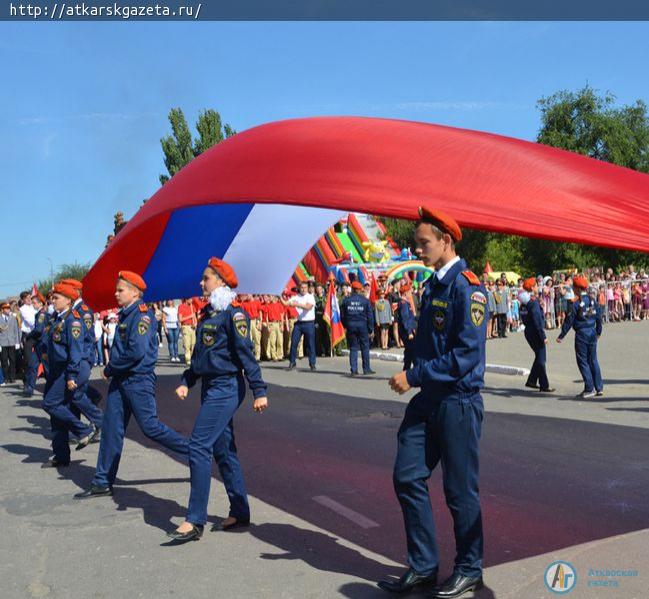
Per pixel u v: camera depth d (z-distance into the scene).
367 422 9.47
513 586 4.00
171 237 11.93
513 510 5.50
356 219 37.75
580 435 8.29
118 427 6.20
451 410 3.82
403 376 3.88
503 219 5.32
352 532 5.07
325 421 9.63
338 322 19.67
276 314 18.64
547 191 5.70
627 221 5.29
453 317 3.85
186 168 9.57
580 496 5.85
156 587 4.16
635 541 4.73
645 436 8.17
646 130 44.31
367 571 4.33
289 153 7.47
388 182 6.31
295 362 16.81
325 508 5.67
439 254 3.95
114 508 5.79
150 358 6.17
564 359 16.88
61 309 7.25
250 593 4.03
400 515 5.46
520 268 48.78
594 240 5.00
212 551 4.73
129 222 10.74
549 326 25.73
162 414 10.75
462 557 3.90
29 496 6.21
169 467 7.21
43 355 7.37
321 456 7.52
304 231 13.15
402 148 6.75
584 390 11.35
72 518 5.54
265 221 12.55
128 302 6.14
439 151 6.58
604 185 5.87
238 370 5.11
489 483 6.29
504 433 8.48
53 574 4.41
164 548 4.81
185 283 13.44
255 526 5.23
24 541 5.04
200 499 4.96
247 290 14.12
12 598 4.06
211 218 11.95
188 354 18.70
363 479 6.54
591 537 4.85
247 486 6.37
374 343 21.92
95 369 18.27
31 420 10.57
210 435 5.00
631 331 23.22
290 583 4.16
